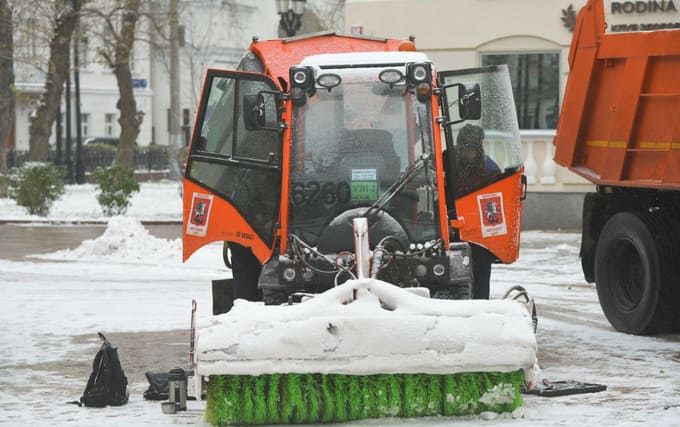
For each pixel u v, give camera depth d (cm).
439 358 1202
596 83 2094
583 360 1705
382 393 1231
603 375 1577
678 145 1861
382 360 1197
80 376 1627
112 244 3462
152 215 5197
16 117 10638
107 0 7662
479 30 3972
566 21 3897
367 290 1222
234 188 1606
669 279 1909
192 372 1337
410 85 1482
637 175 1975
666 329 1950
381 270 1388
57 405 1419
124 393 1430
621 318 1991
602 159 2075
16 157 9188
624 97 1998
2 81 6675
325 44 1812
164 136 12612
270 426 1237
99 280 2888
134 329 2070
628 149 1986
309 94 1490
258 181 1591
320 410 1227
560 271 2942
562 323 2109
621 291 2011
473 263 1714
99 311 2306
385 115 1486
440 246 1434
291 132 1484
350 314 1204
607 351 1791
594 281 2114
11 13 6638
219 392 1226
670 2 3638
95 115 11775
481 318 1218
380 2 4041
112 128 11975
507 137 1652
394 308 1229
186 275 3014
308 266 1408
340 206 1471
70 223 4809
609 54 2039
